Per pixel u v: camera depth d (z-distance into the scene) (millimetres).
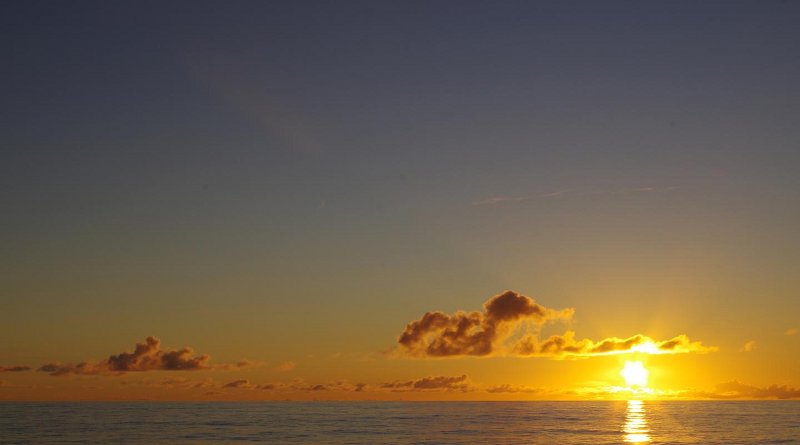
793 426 166875
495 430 152000
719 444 122188
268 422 180500
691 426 167125
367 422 182375
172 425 166750
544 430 152750
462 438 131500
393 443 121438
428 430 152000
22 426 162000
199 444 119500
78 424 169500
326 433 142625
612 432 146750
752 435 140250
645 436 137000
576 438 132375
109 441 123938
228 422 180125
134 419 194375
